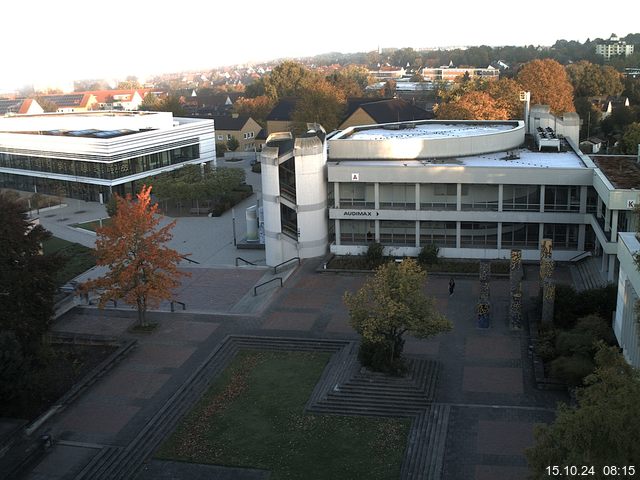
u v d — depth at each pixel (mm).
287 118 143375
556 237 61531
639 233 31172
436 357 43875
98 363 45000
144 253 48562
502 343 45562
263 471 33375
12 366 37125
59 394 41219
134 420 38375
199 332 49438
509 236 62344
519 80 123625
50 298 44031
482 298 47656
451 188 62281
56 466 34531
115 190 93375
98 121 104562
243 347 47062
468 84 126062
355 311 40250
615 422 21062
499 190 60656
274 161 61312
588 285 54094
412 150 66625
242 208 89062
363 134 76188
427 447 34469
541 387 39375
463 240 63250
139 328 50125
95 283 48625
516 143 72125
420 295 40031
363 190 63781
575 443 21562
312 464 33688
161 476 33438
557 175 58938
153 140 97062
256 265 64812
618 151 107562
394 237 64688
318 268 61125
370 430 36375
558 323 46562
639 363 33719
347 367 42312
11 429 36344
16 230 43094
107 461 34719
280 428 36969
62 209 92688
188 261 66375
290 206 62844
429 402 38375
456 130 77562
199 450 35344
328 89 131250
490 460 33094
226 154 142875
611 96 184375
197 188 84500
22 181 105750
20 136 101250
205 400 40250
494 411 37375
